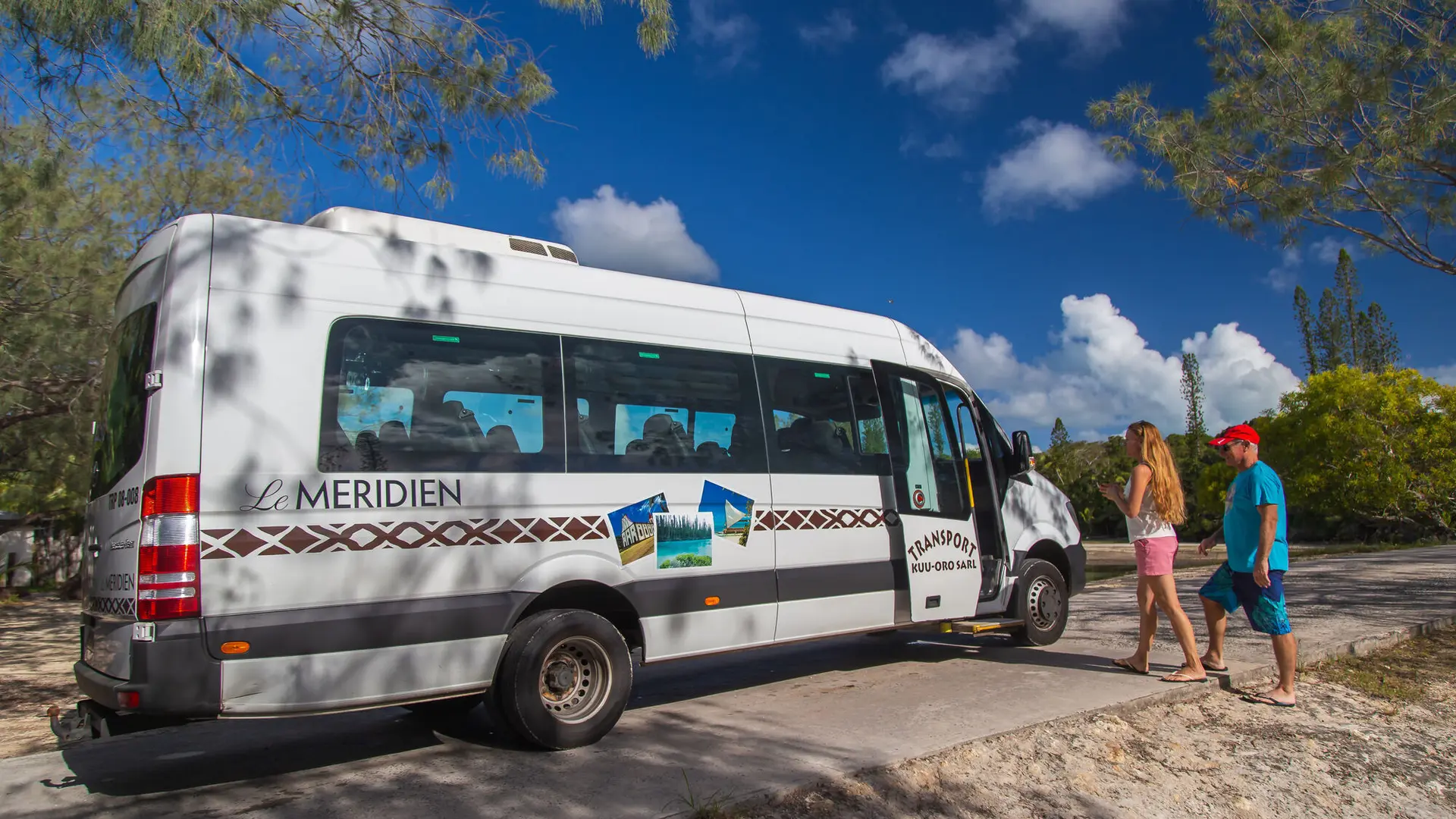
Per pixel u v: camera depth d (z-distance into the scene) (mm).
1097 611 11164
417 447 5047
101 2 6375
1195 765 5422
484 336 5434
